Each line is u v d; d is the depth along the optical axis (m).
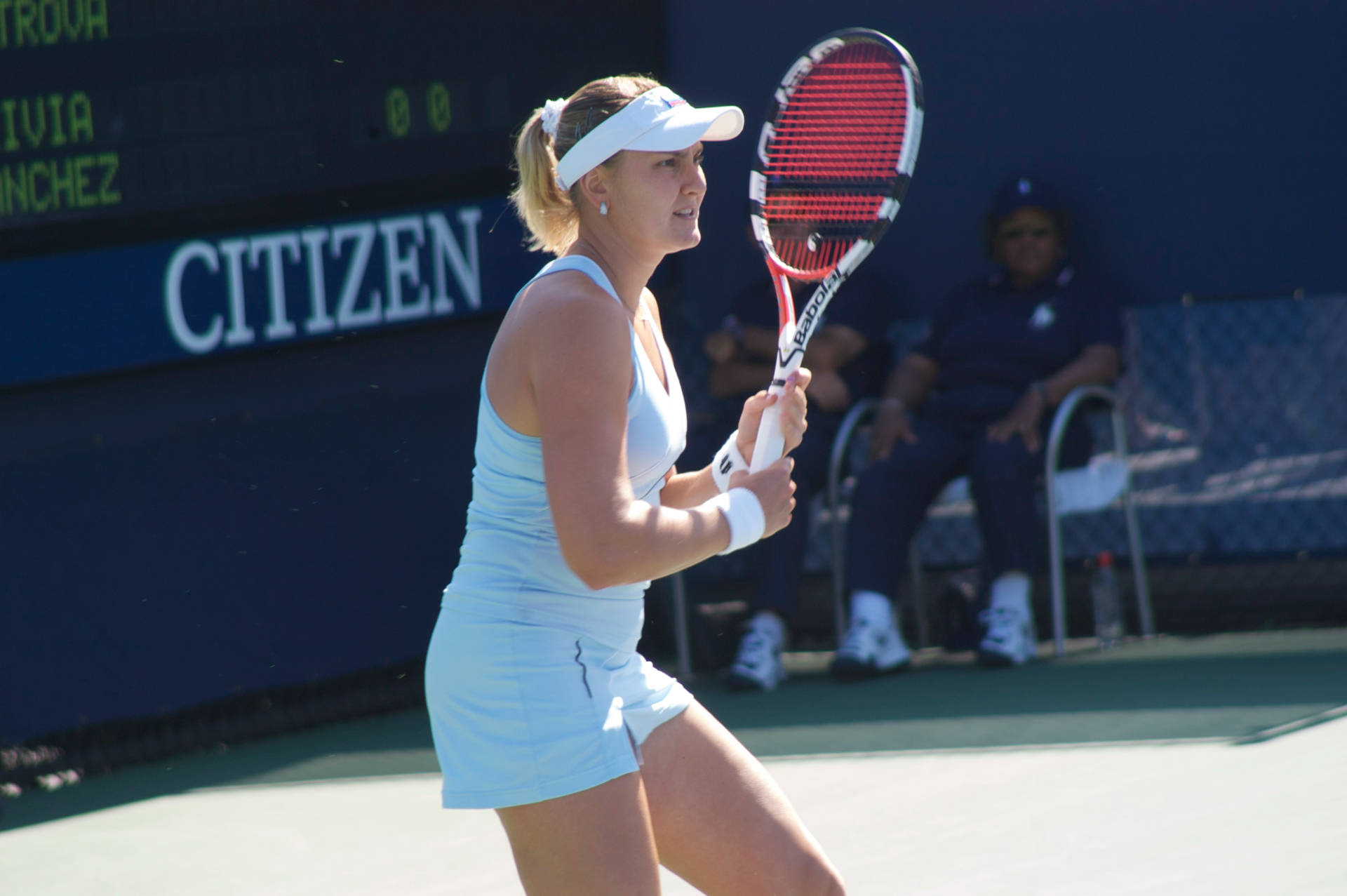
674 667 20.27
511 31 19.84
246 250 17.39
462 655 7.61
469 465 19.78
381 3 18.50
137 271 16.53
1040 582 20.53
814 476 18.97
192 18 16.98
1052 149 20.47
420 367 19.14
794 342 8.81
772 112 10.10
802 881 8.11
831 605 21.05
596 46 20.77
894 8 20.83
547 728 7.46
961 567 21.19
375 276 18.52
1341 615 19.72
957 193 20.86
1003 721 16.09
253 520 17.78
